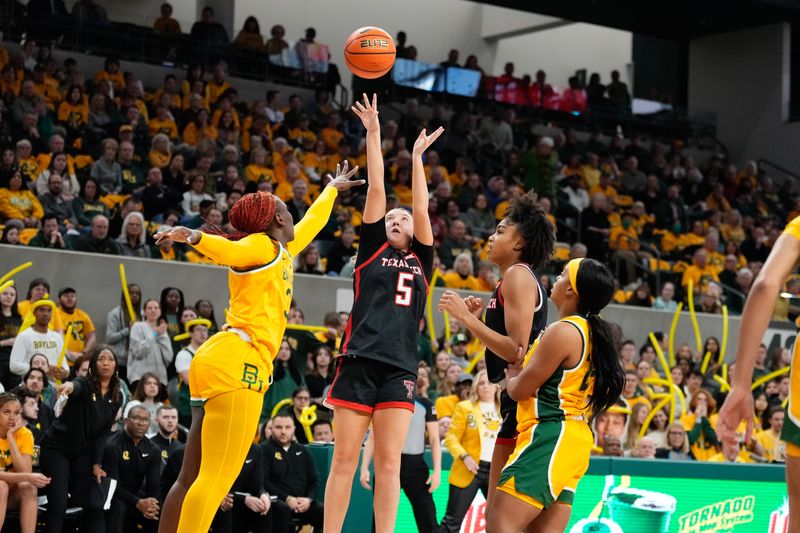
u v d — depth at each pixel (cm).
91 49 2006
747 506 980
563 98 2475
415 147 591
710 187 2414
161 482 915
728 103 2747
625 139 2559
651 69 2891
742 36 2727
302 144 1983
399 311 563
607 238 2000
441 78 2341
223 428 499
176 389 1139
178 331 1246
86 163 1670
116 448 888
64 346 1096
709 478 959
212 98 1997
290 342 1259
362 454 914
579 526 898
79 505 866
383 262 571
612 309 1716
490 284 1614
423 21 2575
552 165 2123
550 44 2753
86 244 1385
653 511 931
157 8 2259
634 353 1457
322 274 1535
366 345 554
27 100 1697
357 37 652
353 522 877
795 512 330
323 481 966
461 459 945
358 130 2155
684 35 2792
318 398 1158
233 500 914
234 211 525
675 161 2486
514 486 525
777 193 2519
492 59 2666
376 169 581
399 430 551
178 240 479
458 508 942
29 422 950
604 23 2609
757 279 313
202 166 1667
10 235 1345
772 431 1265
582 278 542
